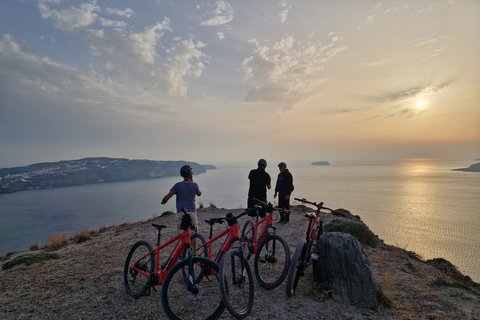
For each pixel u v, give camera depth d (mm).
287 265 4496
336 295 4191
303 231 9211
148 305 4180
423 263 6492
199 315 3801
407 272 5551
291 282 4238
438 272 5801
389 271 5355
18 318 3854
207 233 9859
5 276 5727
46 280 5434
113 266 6273
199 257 3799
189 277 3736
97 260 6934
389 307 3975
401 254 7090
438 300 4160
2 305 4289
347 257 4258
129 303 4281
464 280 5434
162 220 13938
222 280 3463
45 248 11883
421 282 4973
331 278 4340
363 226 8305
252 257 6375
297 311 3875
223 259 3609
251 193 8117
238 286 3789
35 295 4684
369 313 3801
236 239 4246
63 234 12375
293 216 12078
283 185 10555
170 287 4781
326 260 4453
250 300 3785
